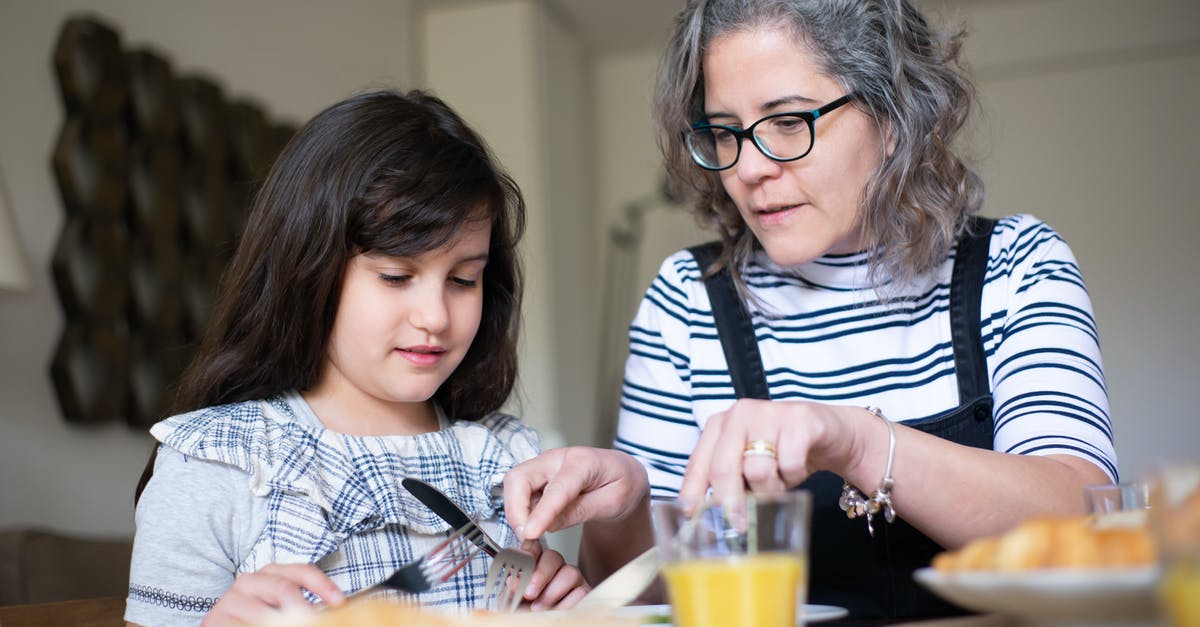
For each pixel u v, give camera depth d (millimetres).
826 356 1343
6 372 2510
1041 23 4660
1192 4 4504
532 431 1438
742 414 824
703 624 619
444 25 4566
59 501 2621
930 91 1250
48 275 2637
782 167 1188
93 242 2695
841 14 1179
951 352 1297
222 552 1099
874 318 1331
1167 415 4578
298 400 1238
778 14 1178
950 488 922
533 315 4316
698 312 1421
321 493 1142
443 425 1345
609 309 5113
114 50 2787
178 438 1119
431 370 1195
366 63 4188
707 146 1356
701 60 1263
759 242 1405
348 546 1151
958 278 1314
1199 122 4625
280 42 3641
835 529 1236
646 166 5172
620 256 5152
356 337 1186
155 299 2896
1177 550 465
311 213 1191
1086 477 988
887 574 1215
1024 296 1258
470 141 1310
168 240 2943
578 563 1291
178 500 1096
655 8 4699
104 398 2691
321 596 866
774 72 1175
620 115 5219
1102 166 4703
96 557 2102
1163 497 477
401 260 1163
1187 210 4617
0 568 2014
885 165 1229
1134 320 4637
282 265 1207
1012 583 544
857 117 1202
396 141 1210
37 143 2625
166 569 1072
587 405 4820
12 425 2520
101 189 2729
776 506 643
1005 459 956
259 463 1121
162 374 2879
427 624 598
